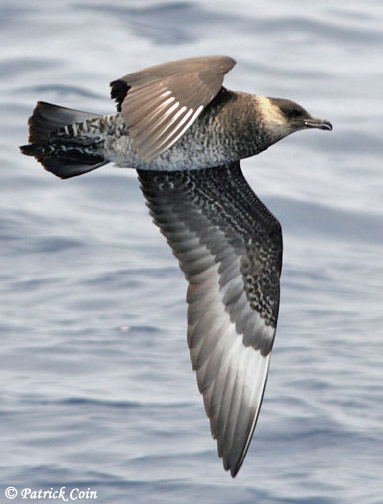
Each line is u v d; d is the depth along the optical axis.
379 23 25.48
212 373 11.12
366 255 16.89
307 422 12.37
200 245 11.23
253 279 11.27
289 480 11.45
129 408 12.53
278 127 10.70
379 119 20.89
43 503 11.02
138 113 8.77
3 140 19.30
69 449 11.82
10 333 14.04
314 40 24.52
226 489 11.27
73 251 16.36
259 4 26.23
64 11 25.34
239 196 11.09
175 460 11.71
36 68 22.28
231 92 10.60
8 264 15.95
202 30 24.81
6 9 25.30
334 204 18.16
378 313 15.02
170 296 15.16
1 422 12.20
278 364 13.57
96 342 13.89
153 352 13.75
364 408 12.66
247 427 11.07
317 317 14.84
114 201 17.97
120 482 11.35
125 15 25.44
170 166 10.42
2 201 17.61
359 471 11.62
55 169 10.27
